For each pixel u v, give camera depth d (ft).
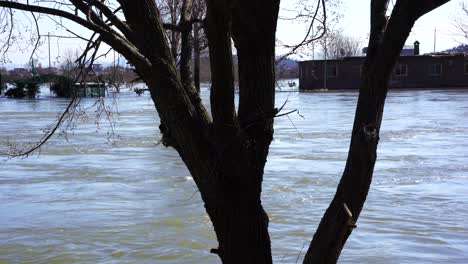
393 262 26.81
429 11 9.66
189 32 12.13
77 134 79.36
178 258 28.22
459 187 43.11
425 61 225.56
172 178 47.85
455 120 95.81
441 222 33.50
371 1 10.53
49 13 9.89
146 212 36.70
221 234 11.26
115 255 28.73
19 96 196.65
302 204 38.19
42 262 27.81
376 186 43.37
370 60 10.25
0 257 28.35
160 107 10.66
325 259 10.61
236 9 10.08
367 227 32.48
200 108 11.53
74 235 31.76
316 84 228.43
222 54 10.36
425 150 62.28
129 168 52.85
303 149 63.72
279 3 10.71
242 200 10.95
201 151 10.73
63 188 44.39
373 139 10.14
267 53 10.70
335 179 46.39
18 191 43.65
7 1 9.88
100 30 9.73
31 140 73.36
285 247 29.25
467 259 27.22
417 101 146.41
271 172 49.75
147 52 10.30
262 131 10.93
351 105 137.18
